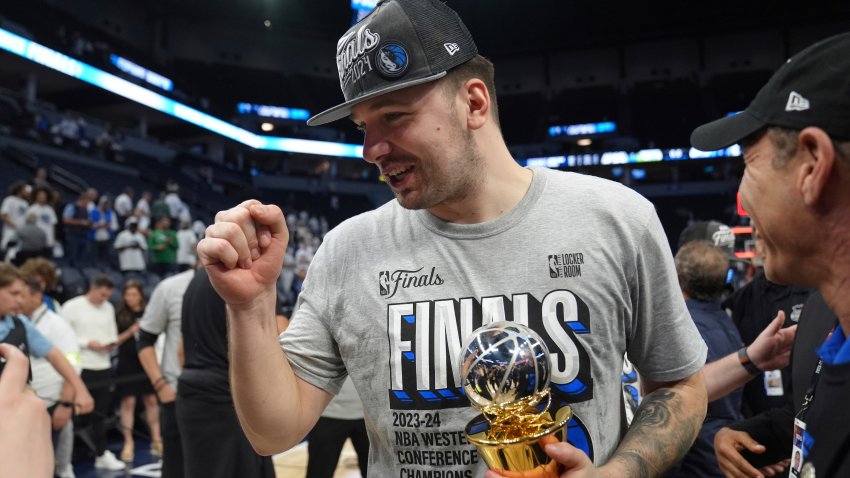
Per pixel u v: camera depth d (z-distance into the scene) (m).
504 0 24.00
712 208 23.98
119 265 10.29
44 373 3.52
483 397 0.84
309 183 26.05
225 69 25.28
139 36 22.94
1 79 17.97
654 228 1.09
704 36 25.34
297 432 1.10
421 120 0.99
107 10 21.64
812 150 0.74
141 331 3.54
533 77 27.27
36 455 0.72
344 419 3.25
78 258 9.97
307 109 27.05
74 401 3.34
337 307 1.14
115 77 19.06
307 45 26.47
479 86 1.04
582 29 26.12
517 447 0.80
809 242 0.78
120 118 22.17
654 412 1.07
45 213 8.42
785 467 1.51
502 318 1.03
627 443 1.01
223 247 0.93
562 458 0.79
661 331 1.09
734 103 26.47
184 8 23.69
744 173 0.85
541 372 0.84
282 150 25.86
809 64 0.76
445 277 1.07
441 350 1.04
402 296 1.08
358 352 1.11
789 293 2.33
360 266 1.13
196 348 2.85
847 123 0.71
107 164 17.09
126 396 5.27
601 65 26.50
